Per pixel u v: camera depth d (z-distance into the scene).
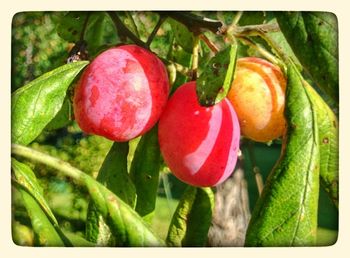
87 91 0.20
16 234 0.22
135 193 0.21
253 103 0.20
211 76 0.19
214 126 0.20
